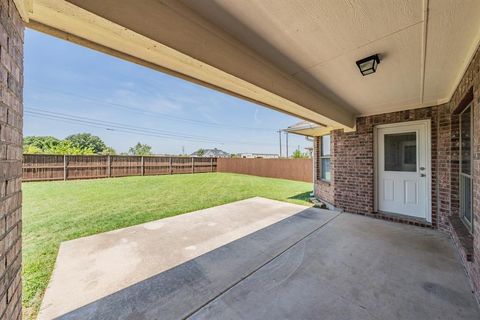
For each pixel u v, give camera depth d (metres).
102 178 12.03
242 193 7.78
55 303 1.91
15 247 1.10
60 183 9.84
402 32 1.83
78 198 6.52
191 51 1.69
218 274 2.38
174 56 1.74
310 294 2.03
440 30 1.80
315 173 6.94
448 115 3.60
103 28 1.42
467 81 2.35
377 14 1.61
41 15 1.30
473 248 2.10
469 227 2.73
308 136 7.28
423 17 1.64
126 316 1.76
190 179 12.15
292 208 5.47
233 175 14.98
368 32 1.84
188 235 3.57
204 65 1.85
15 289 1.11
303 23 1.74
